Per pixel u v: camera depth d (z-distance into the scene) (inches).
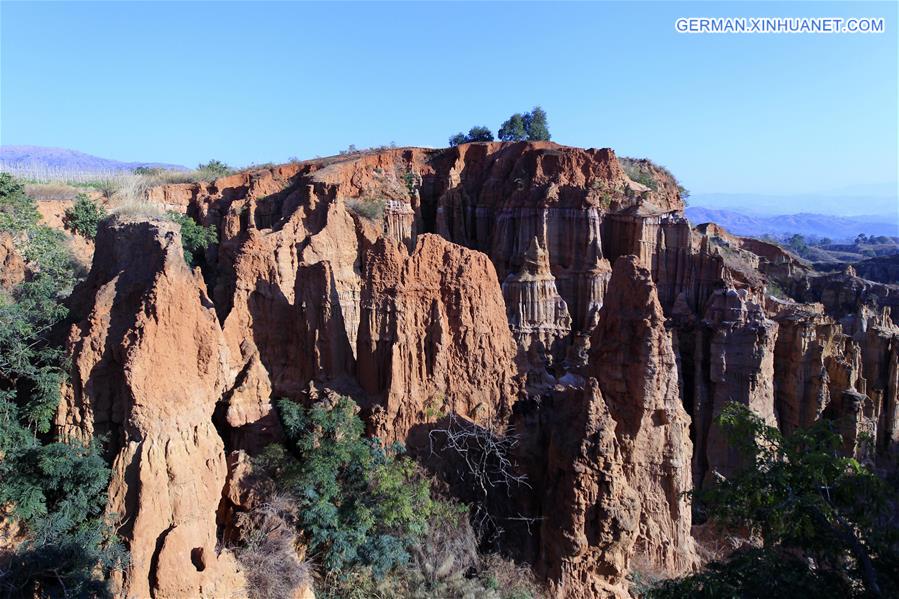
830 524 598.2
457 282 1121.4
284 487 922.1
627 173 2576.3
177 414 767.1
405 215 2281.0
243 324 1312.7
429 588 907.4
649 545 1075.9
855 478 608.1
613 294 1125.7
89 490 726.5
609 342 1107.3
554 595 945.5
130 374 731.4
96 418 784.3
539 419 1121.4
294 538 878.4
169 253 793.6
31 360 831.1
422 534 959.0
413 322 1091.3
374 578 891.4
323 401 1059.3
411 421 1081.4
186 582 708.0
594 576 946.1
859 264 4655.5
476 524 1035.9
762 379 1590.8
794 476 631.8
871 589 549.3
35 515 722.2
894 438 2023.9
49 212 1710.1
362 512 910.4
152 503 725.9
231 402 994.7
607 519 916.0
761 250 2832.2
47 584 670.5
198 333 804.6
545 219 2059.5
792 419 1780.3
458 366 1126.4
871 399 1951.3
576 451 927.0
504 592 924.6
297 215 1887.3
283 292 1450.5
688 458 1134.4
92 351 782.5
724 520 693.9
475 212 2380.7
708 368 1652.3
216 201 2250.2
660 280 1993.1
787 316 1820.9
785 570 583.5
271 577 789.9
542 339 1705.2
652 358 1051.9
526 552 1023.0
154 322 755.4
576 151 2262.6
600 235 2076.8
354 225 1836.9
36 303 914.1
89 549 682.8
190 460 770.8
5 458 740.7
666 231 1998.0
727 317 1619.1
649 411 1059.9
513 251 2145.7
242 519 866.1
